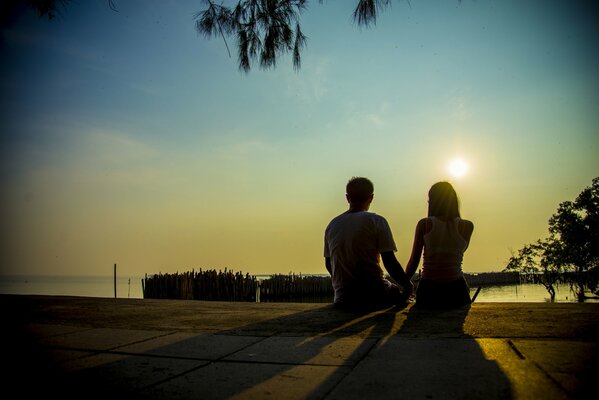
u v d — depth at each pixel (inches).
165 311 166.7
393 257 149.3
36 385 72.7
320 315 140.4
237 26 175.6
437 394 62.3
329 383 69.4
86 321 141.7
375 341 97.3
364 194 158.4
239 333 113.7
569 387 62.7
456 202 148.2
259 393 66.1
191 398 64.9
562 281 1464.1
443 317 127.0
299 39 174.9
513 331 102.0
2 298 227.9
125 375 78.0
